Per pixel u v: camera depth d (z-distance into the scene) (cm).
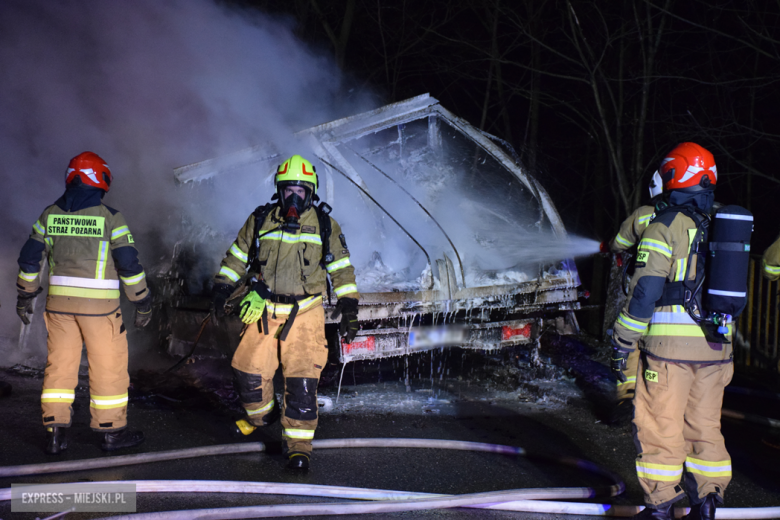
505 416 479
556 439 431
